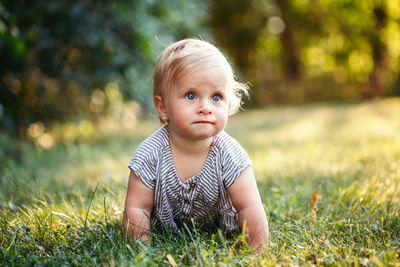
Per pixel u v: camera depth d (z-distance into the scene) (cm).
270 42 2100
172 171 189
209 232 200
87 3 598
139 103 699
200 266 152
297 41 1994
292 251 169
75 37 585
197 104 174
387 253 158
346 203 244
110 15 620
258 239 183
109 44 621
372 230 194
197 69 173
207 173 189
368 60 1834
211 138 191
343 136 603
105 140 722
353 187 259
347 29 1839
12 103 645
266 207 236
